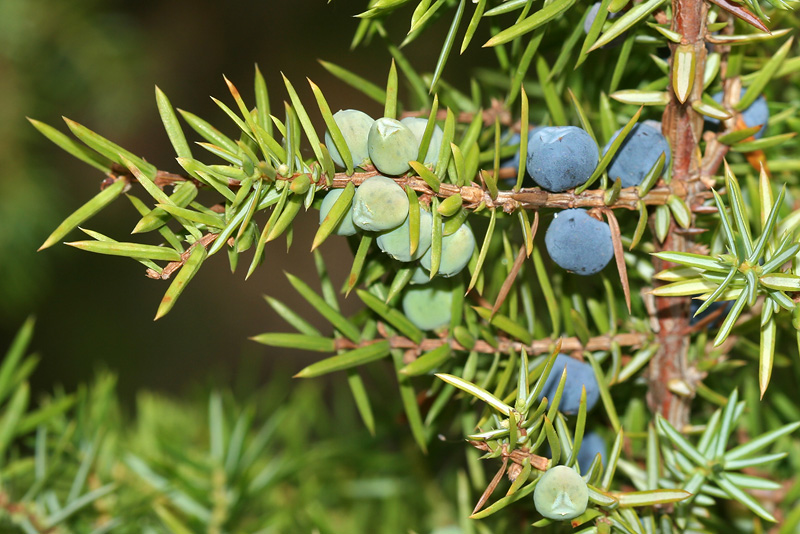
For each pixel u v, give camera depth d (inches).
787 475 12.4
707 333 11.7
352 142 10.9
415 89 12.0
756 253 10.7
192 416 16.0
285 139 10.8
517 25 10.9
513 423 10.6
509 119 11.9
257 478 13.4
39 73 21.4
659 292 11.0
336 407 15.2
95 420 12.9
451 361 11.7
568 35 11.7
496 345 11.5
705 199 11.4
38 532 12.4
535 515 12.2
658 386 11.6
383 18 11.7
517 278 11.8
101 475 13.0
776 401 12.4
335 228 11.0
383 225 10.8
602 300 11.9
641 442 12.1
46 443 12.8
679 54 11.0
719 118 11.1
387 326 11.6
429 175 10.8
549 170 10.9
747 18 10.9
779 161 11.7
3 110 20.9
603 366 11.9
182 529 12.4
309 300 11.5
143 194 20.7
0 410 13.3
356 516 13.9
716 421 11.3
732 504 12.3
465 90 17.6
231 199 10.8
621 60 11.3
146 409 14.0
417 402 12.1
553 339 11.6
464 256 11.0
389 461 13.9
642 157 11.1
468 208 11.0
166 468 13.2
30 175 21.3
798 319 10.7
